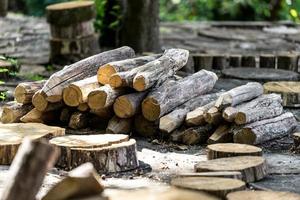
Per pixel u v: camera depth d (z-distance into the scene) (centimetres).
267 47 1897
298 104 1230
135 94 1047
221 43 1981
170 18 2875
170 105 1044
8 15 2466
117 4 1827
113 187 830
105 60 1136
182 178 802
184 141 1030
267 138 1017
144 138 1059
